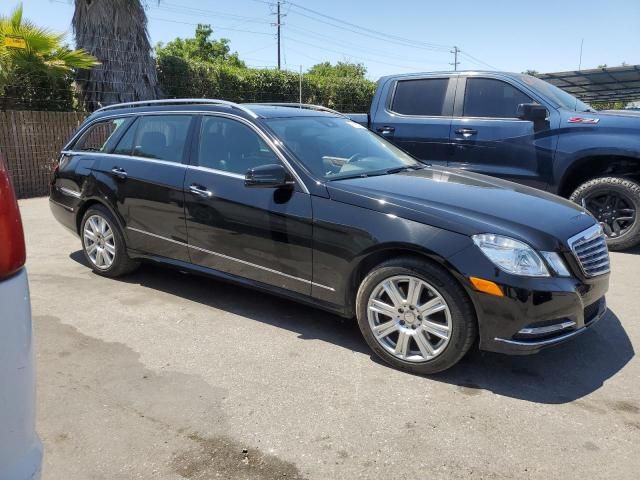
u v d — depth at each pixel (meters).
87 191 5.28
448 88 7.19
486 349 3.27
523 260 3.19
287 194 3.93
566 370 3.60
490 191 3.92
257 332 4.18
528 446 2.81
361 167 4.31
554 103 6.56
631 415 3.09
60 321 4.36
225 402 3.22
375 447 2.81
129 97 12.65
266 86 16.92
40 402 3.20
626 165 6.32
